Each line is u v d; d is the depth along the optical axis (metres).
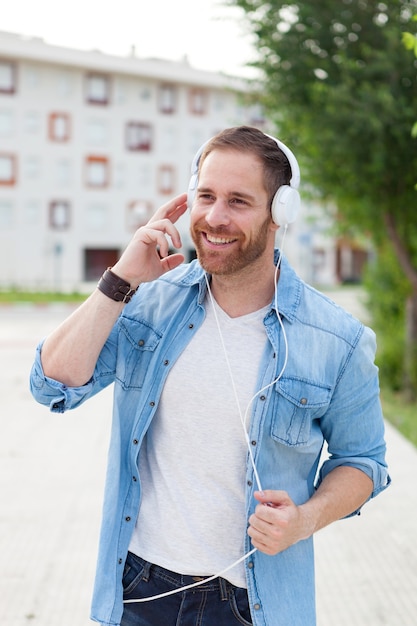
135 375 1.71
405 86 7.05
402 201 7.62
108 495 1.71
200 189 1.56
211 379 1.61
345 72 6.98
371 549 3.88
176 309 1.71
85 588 3.41
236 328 1.64
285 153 1.59
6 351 12.62
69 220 38.78
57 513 4.38
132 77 39.53
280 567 1.60
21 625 3.05
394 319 9.59
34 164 37.81
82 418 7.11
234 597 1.60
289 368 1.58
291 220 1.58
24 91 37.22
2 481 5.00
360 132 6.99
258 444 1.57
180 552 1.61
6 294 28.44
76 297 27.66
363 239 9.18
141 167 40.31
